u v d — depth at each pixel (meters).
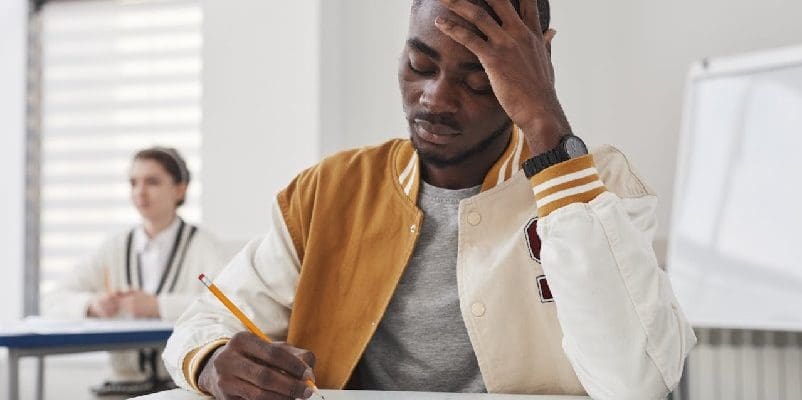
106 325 2.65
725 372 3.46
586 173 1.04
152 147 3.72
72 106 5.30
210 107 4.44
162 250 3.64
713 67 3.45
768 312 3.23
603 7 3.73
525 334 1.17
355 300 1.23
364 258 1.24
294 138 4.27
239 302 1.27
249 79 4.37
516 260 1.17
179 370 1.16
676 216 3.48
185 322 1.26
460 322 1.20
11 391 2.28
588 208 1.03
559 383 1.16
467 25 1.08
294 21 4.29
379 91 4.19
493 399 1.08
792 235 3.21
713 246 3.38
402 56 1.17
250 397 1.03
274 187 4.31
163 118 5.13
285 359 1.03
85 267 3.68
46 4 5.34
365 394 1.13
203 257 3.63
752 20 3.54
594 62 3.74
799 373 3.35
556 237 1.03
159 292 3.60
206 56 4.45
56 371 4.97
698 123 3.46
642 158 3.67
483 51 1.06
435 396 1.11
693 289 3.41
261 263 1.28
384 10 4.19
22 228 5.30
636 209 1.12
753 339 3.42
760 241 3.28
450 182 1.22
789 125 3.25
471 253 1.19
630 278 1.01
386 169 1.27
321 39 4.20
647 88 3.67
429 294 1.21
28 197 5.34
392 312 1.23
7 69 5.34
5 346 2.28
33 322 2.85
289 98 4.29
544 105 1.05
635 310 1.01
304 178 1.31
